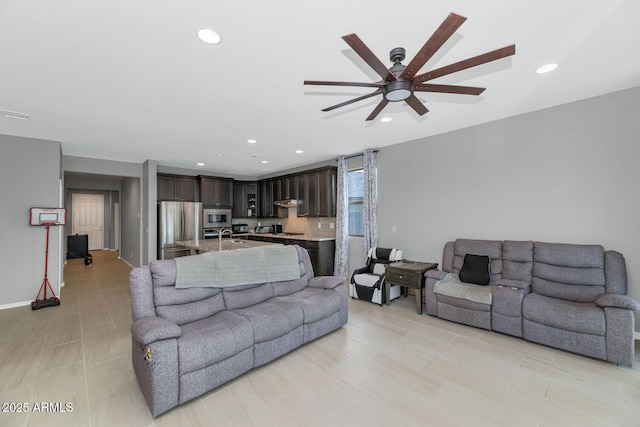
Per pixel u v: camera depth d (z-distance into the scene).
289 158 5.83
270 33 1.83
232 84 2.53
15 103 2.87
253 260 3.04
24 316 3.65
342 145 4.79
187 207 6.50
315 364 2.50
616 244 2.90
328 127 3.80
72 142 4.38
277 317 2.55
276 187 7.27
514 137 3.54
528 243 3.31
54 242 4.32
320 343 2.90
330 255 5.85
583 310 2.54
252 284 2.99
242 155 5.48
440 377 2.30
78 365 2.48
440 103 3.10
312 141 4.50
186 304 2.49
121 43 1.91
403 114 3.38
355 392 2.12
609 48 2.08
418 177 4.50
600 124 2.97
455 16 1.29
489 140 3.74
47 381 2.24
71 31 1.77
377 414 1.88
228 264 2.85
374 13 1.67
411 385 2.20
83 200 9.93
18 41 1.86
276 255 3.27
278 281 3.18
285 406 1.97
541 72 2.45
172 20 1.69
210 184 7.05
